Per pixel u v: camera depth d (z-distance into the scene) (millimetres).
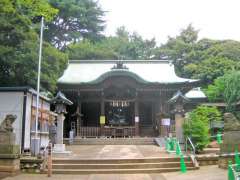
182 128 21438
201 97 44219
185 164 16812
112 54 63219
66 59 42656
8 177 14719
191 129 20766
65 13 59375
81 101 40344
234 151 15367
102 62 48031
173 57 63938
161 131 36875
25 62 25688
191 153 19578
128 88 40000
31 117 20891
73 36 61594
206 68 54031
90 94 40531
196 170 15992
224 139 15773
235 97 37062
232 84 37719
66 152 19906
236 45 57062
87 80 42281
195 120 21312
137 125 38906
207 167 16625
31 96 21094
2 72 26266
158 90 39969
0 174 14961
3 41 25000
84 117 42062
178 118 21781
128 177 14500
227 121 15922
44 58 28547
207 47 62188
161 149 24297
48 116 25156
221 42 60406
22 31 25359
